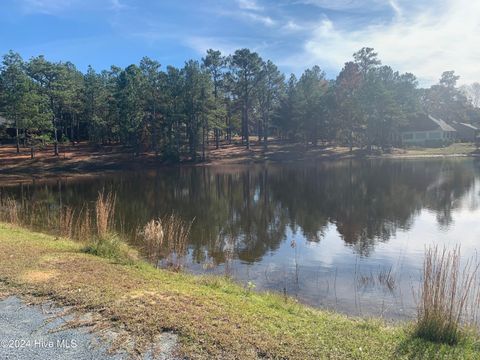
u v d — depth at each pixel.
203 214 18.61
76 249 9.12
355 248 12.35
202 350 4.35
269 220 16.94
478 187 24.86
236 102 62.41
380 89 53.88
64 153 50.34
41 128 47.62
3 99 46.06
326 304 7.84
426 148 58.88
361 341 4.76
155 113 52.19
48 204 22.08
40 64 47.44
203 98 50.38
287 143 63.72
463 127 73.31
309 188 26.72
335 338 4.81
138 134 53.16
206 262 10.79
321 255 11.60
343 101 54.88
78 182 35.16
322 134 58.03
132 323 4.96
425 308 5.17
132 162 48.59
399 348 4.59
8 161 44.56
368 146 55.59
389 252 11.85
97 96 58.00
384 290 8.66
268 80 62.84
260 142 65.50
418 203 20.03
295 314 5.99
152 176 39.19
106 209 12.21
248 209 19.70
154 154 52.69
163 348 4.39
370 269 10.24
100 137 58.28
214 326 4.90
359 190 24.95
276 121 61.00
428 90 89.38
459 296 5.93
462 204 19.55
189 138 51.66
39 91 47.72
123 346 4.43
